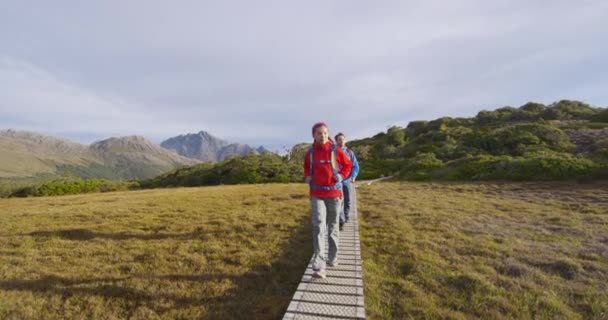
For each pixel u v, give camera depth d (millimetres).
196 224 9367
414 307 4484
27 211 12883
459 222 9008
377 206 11797
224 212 11094
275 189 18906
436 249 6762
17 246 7766
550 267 5742
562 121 43156
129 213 11344
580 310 4348
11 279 5656
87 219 10555
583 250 6520
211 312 4625
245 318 4477
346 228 7734
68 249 7332
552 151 25391
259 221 9555
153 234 8430
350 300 4188
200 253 6926
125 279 5656
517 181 18438
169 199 15227
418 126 66688
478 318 4215
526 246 6852
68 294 5207
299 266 6148
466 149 32938
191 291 5215
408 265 5980
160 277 5719
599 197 12242
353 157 7344
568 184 15891
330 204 4746
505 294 4797
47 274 5891
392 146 51719
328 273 4984
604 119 41125
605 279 5199
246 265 6238
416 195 14789
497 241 7340
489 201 12602
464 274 5383
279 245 7375
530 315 4242
